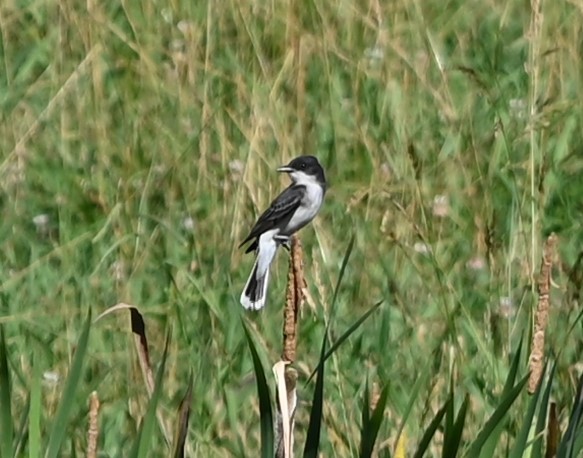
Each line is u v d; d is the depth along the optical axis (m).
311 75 15.34
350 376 10.56
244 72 15.12
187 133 14.51
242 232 12.53
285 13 16.00
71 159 14.13
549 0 15.64
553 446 7.16
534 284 10.23
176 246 12.55
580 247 12.69
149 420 6.87
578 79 15.09
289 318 6.64
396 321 11.39
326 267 11.29
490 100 13.81
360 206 12.75
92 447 6.60
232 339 11.06
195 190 13.35
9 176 13.84
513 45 16.75
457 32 17.41
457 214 12.81
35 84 15.19
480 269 11.74
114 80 15.48
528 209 12.33
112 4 17.20
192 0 16.95
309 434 6.71
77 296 11.79
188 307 11.61
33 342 10.81
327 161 14.02
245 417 10.29
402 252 11.93
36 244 13.12
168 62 16.05
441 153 13.75
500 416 6.78
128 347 10.70
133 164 14.04
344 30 16.17
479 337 10.13
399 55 15.06
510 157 12.53
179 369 10.63
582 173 13.87
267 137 13.56
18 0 18.08
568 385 9.53
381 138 14.27
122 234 12.75
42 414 9.56
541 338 6.84
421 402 9.77
